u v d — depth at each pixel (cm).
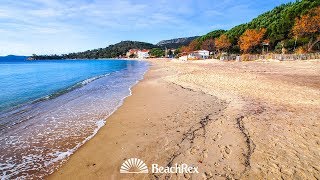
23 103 1689
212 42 8481
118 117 1182
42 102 1712
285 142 747
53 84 2886
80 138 937
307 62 3538
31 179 645
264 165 621
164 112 1213
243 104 1248
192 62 6438
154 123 1041
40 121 1198
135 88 2216
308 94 1412
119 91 2127
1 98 1903
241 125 920
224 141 782
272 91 1554
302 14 5169
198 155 702
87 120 1187
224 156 684
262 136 801
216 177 584
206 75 2705
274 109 1120
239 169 611
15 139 946
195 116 1100
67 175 651
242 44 6406
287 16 5625
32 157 780
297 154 670
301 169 595
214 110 1182
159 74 3647
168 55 13700
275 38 5731
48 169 694
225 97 1470
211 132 871
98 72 5072
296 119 956
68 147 852
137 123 1059
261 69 3197
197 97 1548
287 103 1223
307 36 5006
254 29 6431
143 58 15962
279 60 4156
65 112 1379
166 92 1838
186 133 886
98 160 724
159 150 758
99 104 1570
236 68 3575
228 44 7219
